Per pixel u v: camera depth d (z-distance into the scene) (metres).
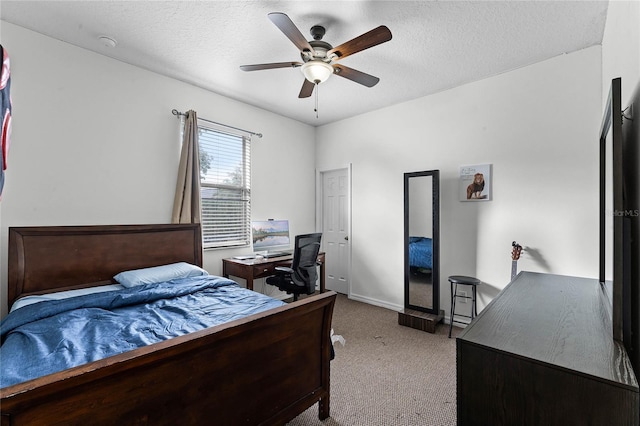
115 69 2.66
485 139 2.97
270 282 3.36
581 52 2.44
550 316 1.16
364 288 4.09
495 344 0.90
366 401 1.89
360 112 4.05
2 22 2.12
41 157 2.29
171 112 3.05
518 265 2.75
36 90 2.27
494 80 2.91
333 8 1.95
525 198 2.72
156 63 2.74
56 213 2.36
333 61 2.17
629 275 0.95
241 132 3.68
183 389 1.10
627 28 1.28
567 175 2.51
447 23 2.10
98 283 2.42
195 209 3.13
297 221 4.46
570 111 2.49
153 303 1.96
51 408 0.81
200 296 2.14
